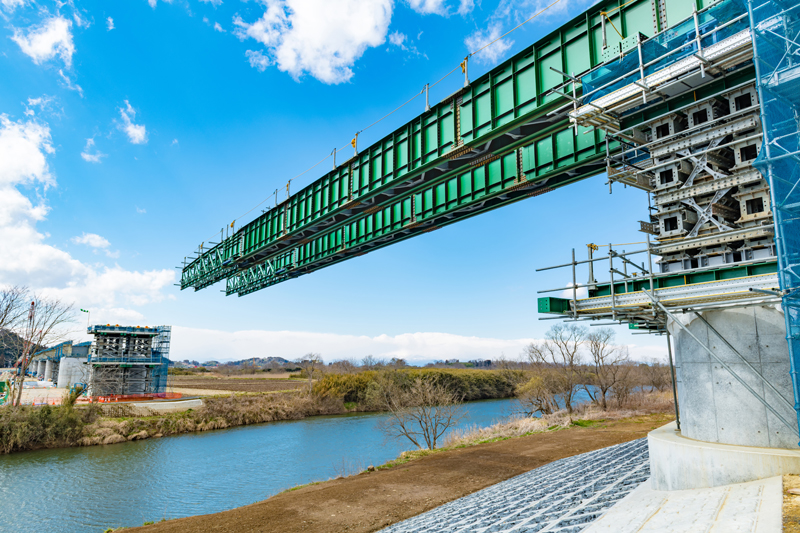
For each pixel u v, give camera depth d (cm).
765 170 1011
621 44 1388
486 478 2181
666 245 1277
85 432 4625
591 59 1577
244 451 4322
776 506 751
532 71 1812
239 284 4581
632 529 909
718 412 1165
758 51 1034
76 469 3672
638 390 7556
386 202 2712
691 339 1238
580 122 1389
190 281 5244
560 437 3203
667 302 1249
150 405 5681
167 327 6756
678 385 1296
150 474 3544
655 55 1304
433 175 2398
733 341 1164
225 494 3072
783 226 974
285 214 3378
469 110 2070
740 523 728
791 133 948
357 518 1716
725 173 1241
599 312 1421
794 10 1016
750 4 1013
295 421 6234
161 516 2684
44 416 4462
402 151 2422
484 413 6656
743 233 1144
